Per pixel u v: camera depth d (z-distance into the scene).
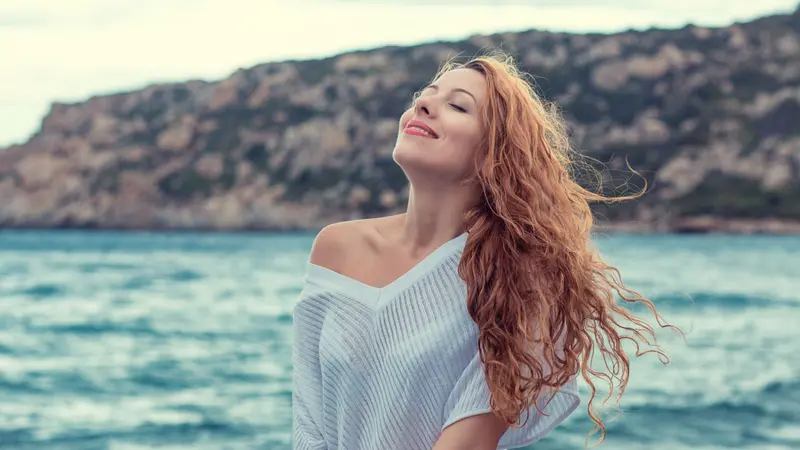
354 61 114.38
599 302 1.72
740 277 26.91
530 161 1.66
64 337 13.78
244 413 7.79
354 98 110.94
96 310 17.89
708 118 99.25
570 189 1.83
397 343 1.63
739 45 105.12
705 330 14.19
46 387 9.23
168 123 115.25
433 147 1.65
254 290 22.64
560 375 1.64
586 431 6.66
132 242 67.06
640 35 107.12
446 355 1.60
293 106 112.69
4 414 7.81
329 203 105.06
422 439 1.62
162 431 7.11
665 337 12.59
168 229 107.69
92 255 44.03
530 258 1.62
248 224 106.06
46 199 110.06
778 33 105.75
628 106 102.06
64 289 23.12
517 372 1.55
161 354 11.77
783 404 8.05
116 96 118.38
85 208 109.38
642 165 96.25
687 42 106.06
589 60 105.25
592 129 100.00
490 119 1.66
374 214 104.12
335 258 1.79
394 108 109.00
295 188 106.81
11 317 16.73
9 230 108.38
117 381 9.61
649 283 24.20
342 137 108.12
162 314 17.08
